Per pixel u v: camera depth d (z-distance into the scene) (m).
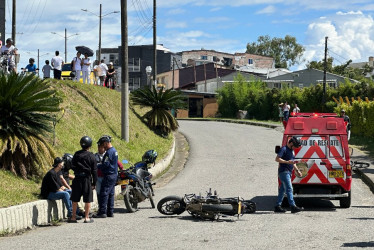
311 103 55.16
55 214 11.09
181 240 8.78
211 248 8.12
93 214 11.74
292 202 12.01
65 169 11.91
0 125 12.45
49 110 13.09
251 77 67.00
